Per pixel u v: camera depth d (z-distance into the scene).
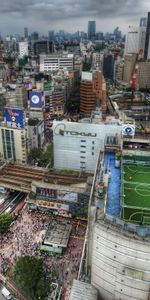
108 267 76.00
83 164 173.62
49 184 144.25
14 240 124.62
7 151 188.38
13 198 158.50
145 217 76.12
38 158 198.12
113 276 76.38
